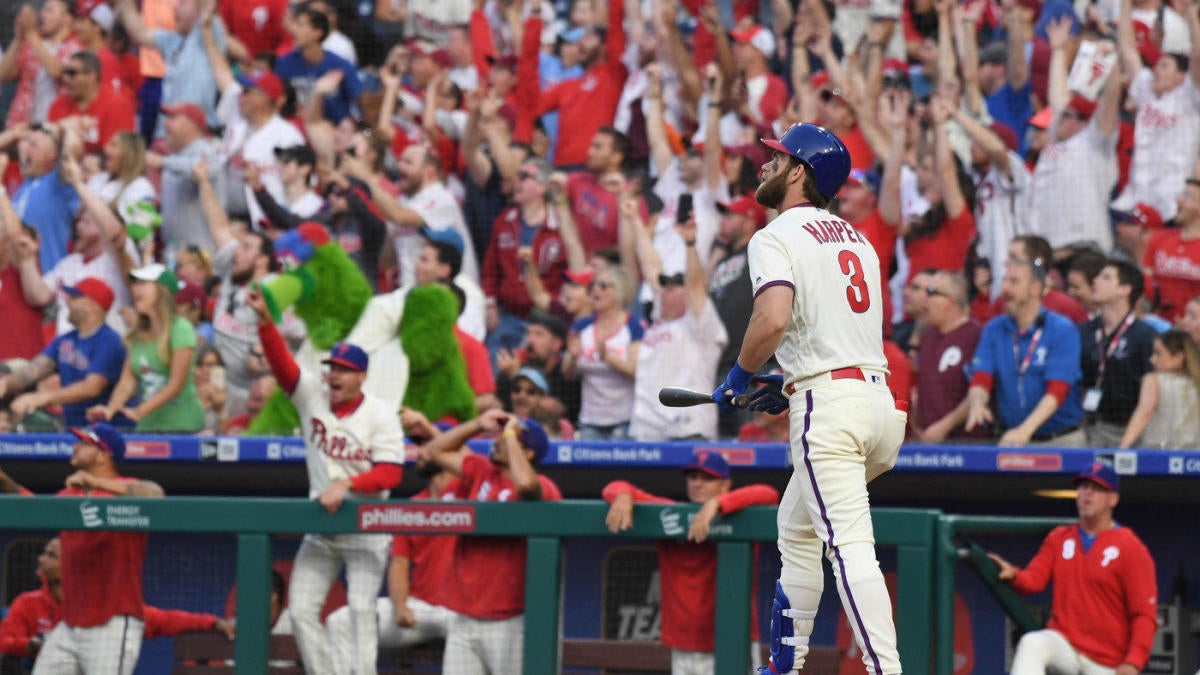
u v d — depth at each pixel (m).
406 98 38.91
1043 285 28.39
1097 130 31.69
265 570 24.75
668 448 28.77
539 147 38.00
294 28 38.03
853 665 28.45
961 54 35.12
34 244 34.66
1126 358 27.86
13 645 28.14
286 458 29.64
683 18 38.41
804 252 14.80
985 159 32.75
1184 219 30.31
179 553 31.31
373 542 25.75
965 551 23.97
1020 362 28.31
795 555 15.59
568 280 32.91
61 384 32.44
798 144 15.35
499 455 25.50
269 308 27.50
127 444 30.05
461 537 25.42
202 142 36.78
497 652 25.06
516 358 32.41
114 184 36.16
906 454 27.83
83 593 26.25
